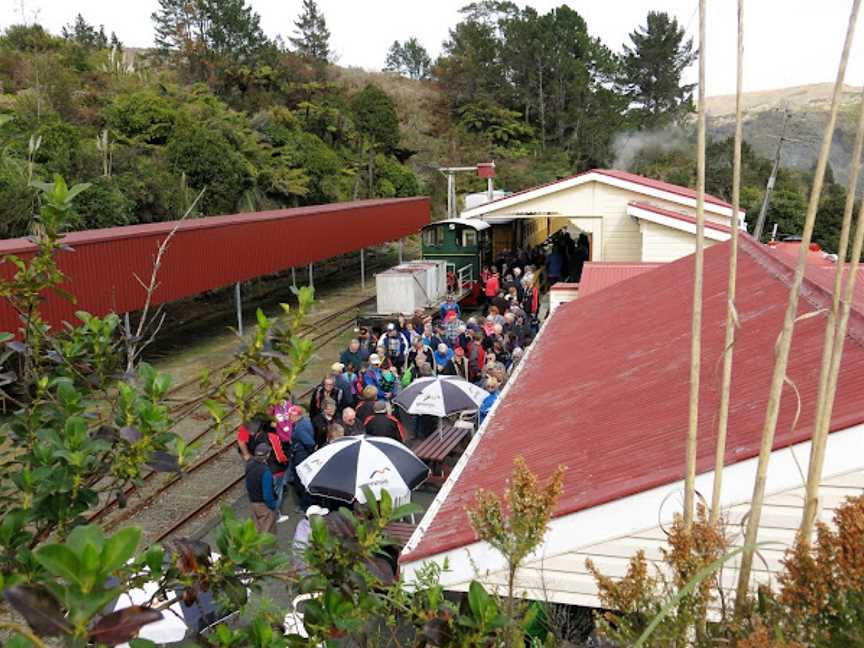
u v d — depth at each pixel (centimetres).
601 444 468
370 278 3100
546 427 562
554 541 396
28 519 219
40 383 250
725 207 1742
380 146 4866
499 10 7538
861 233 218
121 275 1491
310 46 6781
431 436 1021
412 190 4744
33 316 258
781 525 363
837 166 3644
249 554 214
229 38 5475
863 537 211
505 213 1909
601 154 5841
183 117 3136
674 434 430
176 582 221
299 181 3506
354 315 2286
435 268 1983
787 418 377
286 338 253
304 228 2302
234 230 1906
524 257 2317
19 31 3822
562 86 6056
